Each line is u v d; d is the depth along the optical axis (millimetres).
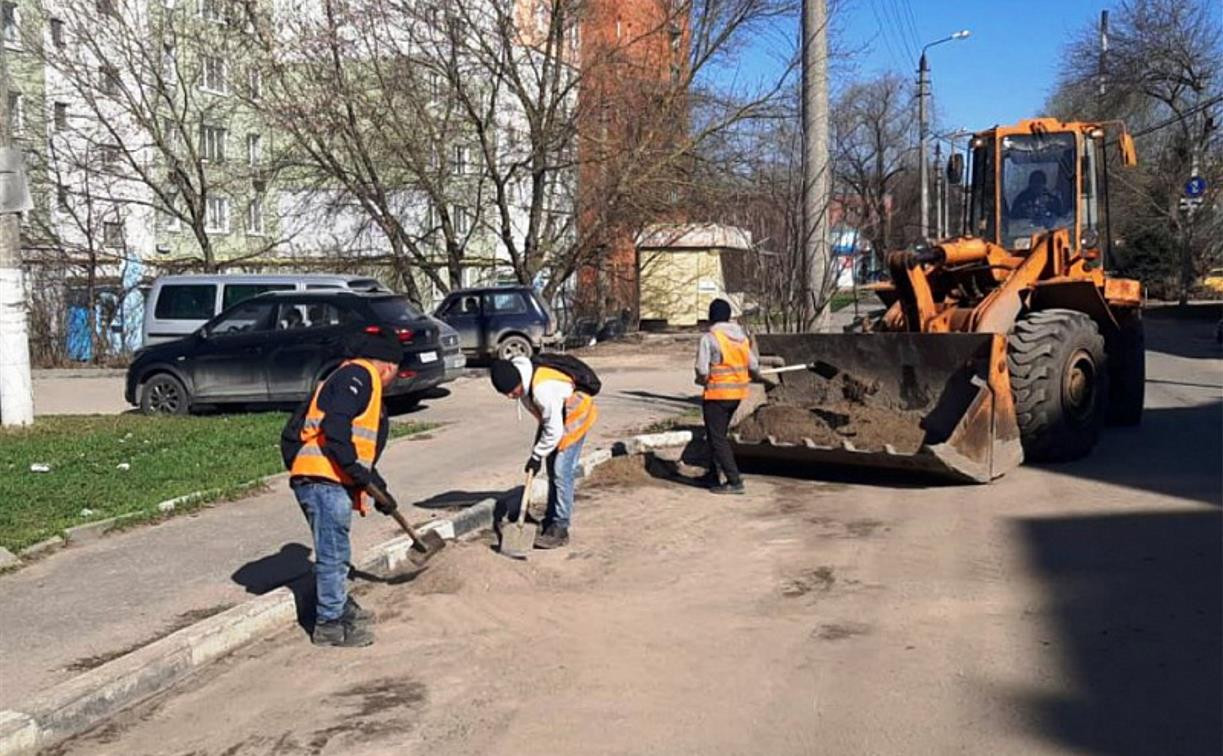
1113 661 5414
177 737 5008
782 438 10234
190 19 29094
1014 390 10211
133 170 30594
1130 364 12953
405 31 24359
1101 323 11555
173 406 15695
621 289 31203
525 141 25828
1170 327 35531
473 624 6422
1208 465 10352
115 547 8164
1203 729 4613
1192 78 40812
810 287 13211
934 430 9984
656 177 25266
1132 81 41812
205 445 12266
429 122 24922
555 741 4777
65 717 5039
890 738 4656
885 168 40875
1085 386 10703
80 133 29375
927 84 32750
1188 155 41656
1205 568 6887
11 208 13375
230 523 8891
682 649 5859
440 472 10984
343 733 4973
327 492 6059
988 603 6418
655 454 11328
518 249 31625
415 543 6570
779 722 4867
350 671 5766
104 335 27562
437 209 26328
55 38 29391
